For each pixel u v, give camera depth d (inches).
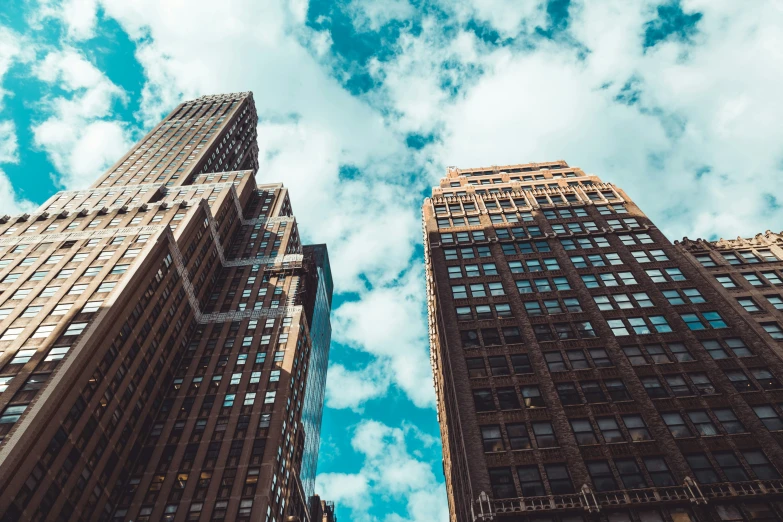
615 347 1702.8
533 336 1779.0
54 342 1983.3
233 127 5757.9
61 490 1728.6
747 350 1643.7
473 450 1412.4
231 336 3029.0
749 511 1211.2
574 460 1359.5
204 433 2363.4
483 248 2326.5
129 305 2330.2
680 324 1771.7
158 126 5585.6
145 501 2054.6
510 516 1259.2
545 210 2586.1
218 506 2007.9
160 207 3351.4
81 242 2728.8
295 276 3609.7
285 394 2566.4
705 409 1466.5
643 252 2176.4
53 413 1740.9
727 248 2194.9
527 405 1530.5
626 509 1245.7
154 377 2532.0
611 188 2701.8
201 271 3324.3
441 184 3299.7
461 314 1920.5
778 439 1354.6
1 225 2999.5
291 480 2546.8
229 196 4101.9
